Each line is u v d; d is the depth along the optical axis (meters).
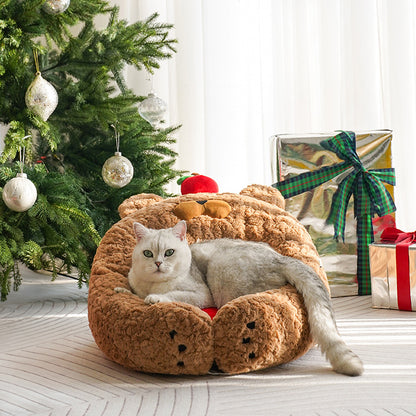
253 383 1.38
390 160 2.39
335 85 3.13
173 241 1.56
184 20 3.45
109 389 1.38
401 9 2.89
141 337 1.40
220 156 3.35
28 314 2.22
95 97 2.52
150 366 1.42
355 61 3.01
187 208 1.86
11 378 1.47
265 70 3.28
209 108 3.35
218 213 1.87
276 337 1.40
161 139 2.83
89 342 1.80
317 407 1.22
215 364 1.47
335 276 2.38
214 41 3.34
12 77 2.34
